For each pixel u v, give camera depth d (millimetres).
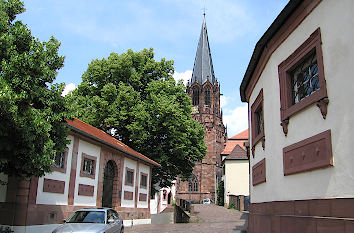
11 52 9195
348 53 6695
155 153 30250
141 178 25547
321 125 7520
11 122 8844
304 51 8406
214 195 83125
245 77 14086
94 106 28625
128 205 22625
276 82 10250
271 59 10766
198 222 27156
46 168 10352
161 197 54969
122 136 30781
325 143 7266
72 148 16078
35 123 9211
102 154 19031
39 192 13625
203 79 89500
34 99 10086
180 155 30828
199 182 83875
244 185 49781
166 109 28031
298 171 8383
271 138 10602
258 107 12836
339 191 6738
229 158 51031
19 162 9875
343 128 6723
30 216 12945
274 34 10234
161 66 32375
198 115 87812
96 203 18125
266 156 11156
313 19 8078
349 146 6520
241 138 79125
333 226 6754
